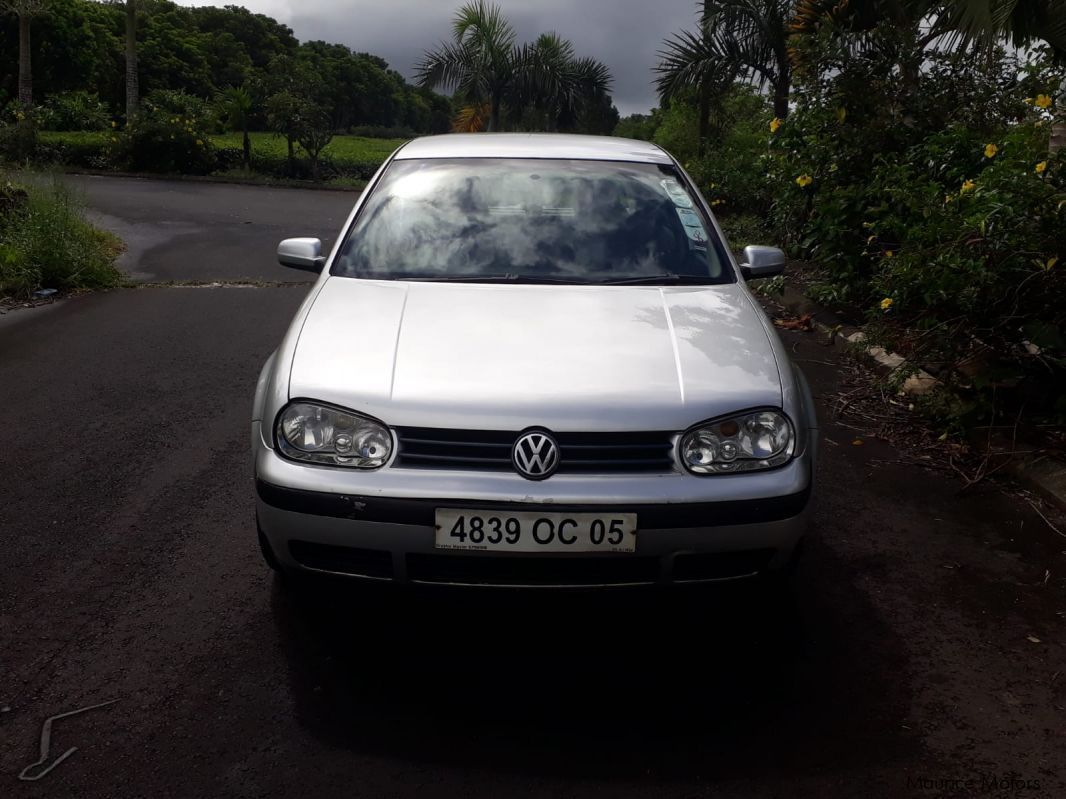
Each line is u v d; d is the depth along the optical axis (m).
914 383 5.49
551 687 2.74
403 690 2.71
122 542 3.57
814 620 3.14
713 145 16.52
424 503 2.54
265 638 2.96
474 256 3.46
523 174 3.88
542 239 3.54
